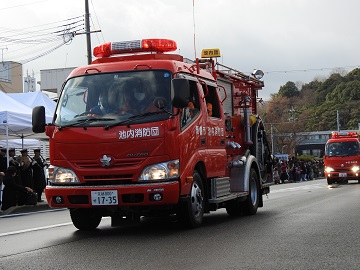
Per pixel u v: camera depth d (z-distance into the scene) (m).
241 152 11.79
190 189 8.55
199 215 8.98
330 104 81.12
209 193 9.54
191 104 8.88
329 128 78.50
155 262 6.01
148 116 8.12
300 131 74.12
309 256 6.15
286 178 40.41
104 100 8.41
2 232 9.55
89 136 8.16
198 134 8.91
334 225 8.92
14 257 6.62
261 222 9.80
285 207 13.34
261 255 6.27
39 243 7.84
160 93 8.30
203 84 9.55
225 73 11.04
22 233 9.28
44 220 12.10
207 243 7.29
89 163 8.16
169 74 8.43
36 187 18.11
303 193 20.22
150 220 10.82
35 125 8.78
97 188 8.05
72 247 7.30
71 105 8.56
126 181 8.03
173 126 8.09
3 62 43.91
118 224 8.86
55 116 8.59
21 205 15.98
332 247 6.74
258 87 13.27
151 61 8.59
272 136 68.19
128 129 8.06
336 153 29.95
